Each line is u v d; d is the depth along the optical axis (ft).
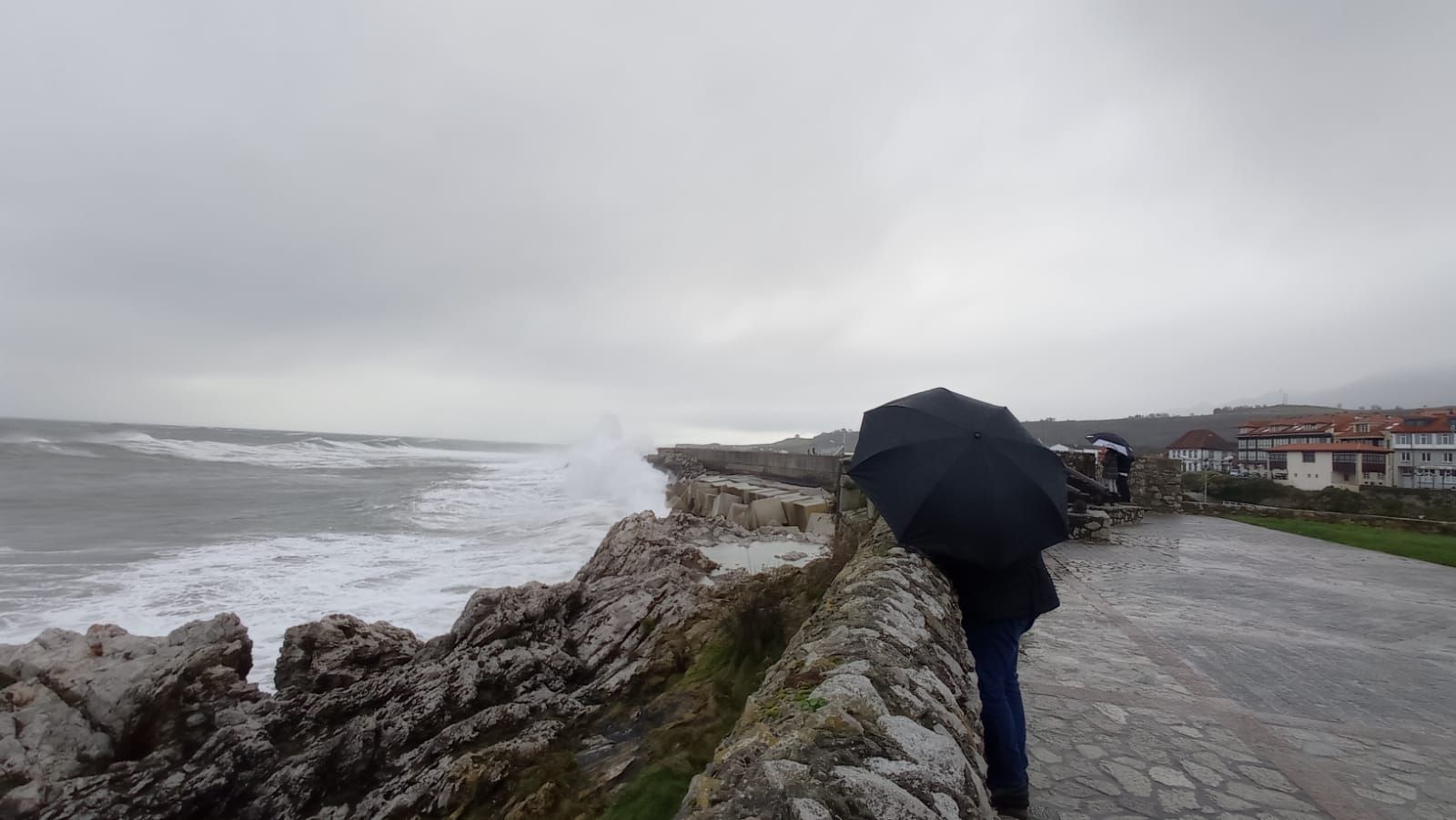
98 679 25.63
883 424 13.08
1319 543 48.55
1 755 22.44
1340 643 23.43
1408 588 33.04
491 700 26.66
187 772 23.18
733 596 30.55
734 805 6.12
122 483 119.96
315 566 52.80
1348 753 14.70
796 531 60.08
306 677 28.43
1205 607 28.27
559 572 52.34
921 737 7.47
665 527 51.75
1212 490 124.57
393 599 44.14
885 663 9.11
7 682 25.85
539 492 117.29
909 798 6.30
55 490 105.50
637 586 36.22
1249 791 12.92
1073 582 33.22
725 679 23.09
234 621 30.32
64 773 22.77
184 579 48.03
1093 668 20.21
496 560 56.49
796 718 7.73
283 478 144.25
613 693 25.67
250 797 22.97
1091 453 58.95
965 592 12.13
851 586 12.84
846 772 6.56
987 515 10.86
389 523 77.36
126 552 57.26
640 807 17.04
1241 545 46.85
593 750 21.77
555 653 29.19
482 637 30.17
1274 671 20.26
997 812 11.43
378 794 22.03
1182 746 14.87
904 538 11.59
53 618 39.04
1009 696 11.73
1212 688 18.61
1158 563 38.78
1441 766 14.07
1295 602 29.66
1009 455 11.28
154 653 28.12
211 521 77.05
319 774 23.27
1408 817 12.02
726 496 83.71
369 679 28.32
